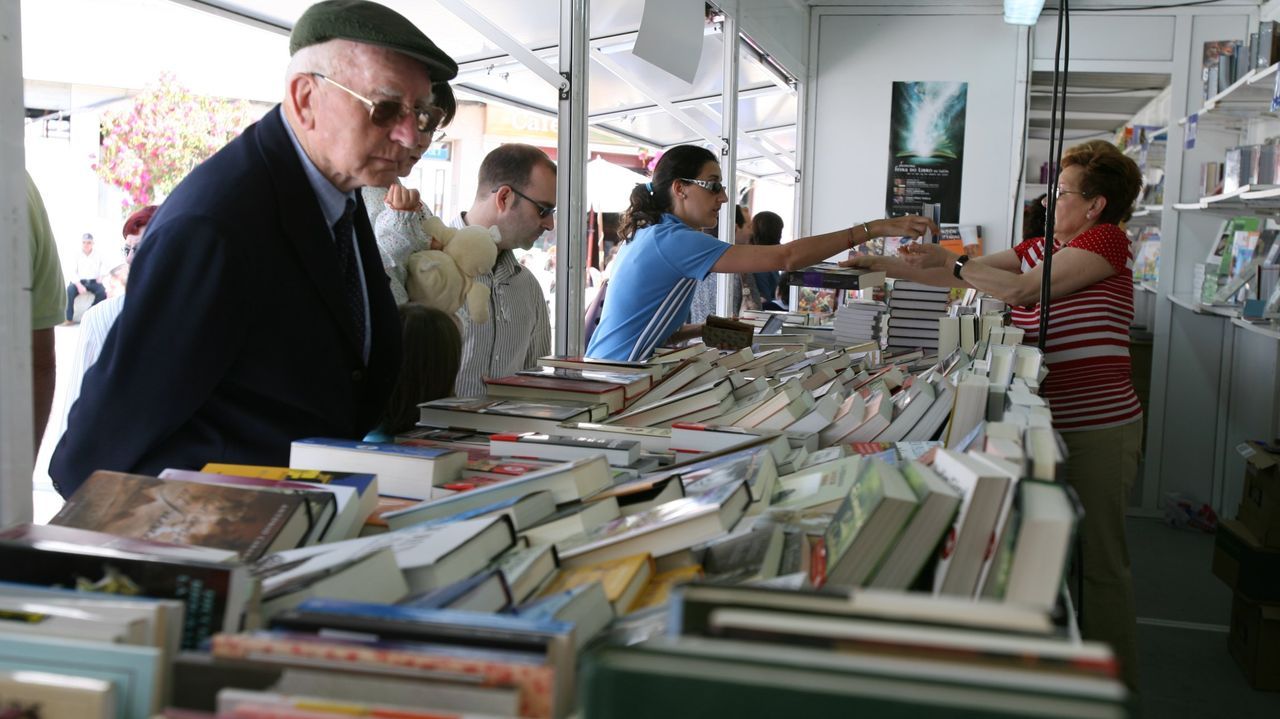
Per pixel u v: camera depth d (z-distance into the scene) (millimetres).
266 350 1513
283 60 2646
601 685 529
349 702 613
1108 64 6379
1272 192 3928
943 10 6594
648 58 3564
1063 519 766
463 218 2840
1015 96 6602
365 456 1407
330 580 851
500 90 3783
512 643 667
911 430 1930
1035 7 5414
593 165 5742
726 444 1807
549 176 2770
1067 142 10953
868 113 6746
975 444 1104
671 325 3293
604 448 1609
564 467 1289
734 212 5242
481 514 1140
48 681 647
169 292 1408
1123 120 9773
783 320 4844
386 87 1519
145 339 1404
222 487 1115
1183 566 4824
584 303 3447
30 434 1216
